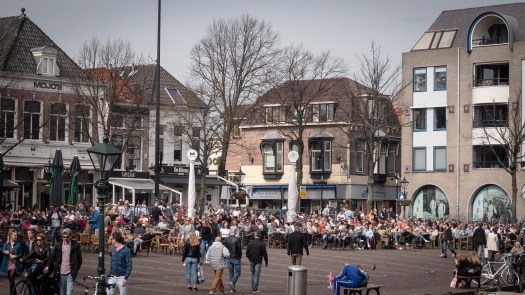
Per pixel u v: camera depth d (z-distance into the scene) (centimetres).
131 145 6681
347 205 6694
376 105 6825
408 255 4847
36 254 2333
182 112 7031
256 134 8519
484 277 3466
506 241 5319
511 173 6291
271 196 8406
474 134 7038
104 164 2233
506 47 6900
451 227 5297
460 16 7494
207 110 6631
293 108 8088
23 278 2369
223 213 4522
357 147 7912
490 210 6981
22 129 5934
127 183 6562
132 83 6875
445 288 3284
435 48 7250
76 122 6197
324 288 3128
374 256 4631
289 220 4991
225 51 6656
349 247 5031
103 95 6250
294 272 2184
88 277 2241
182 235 3906
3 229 3481
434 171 7188
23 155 5931
